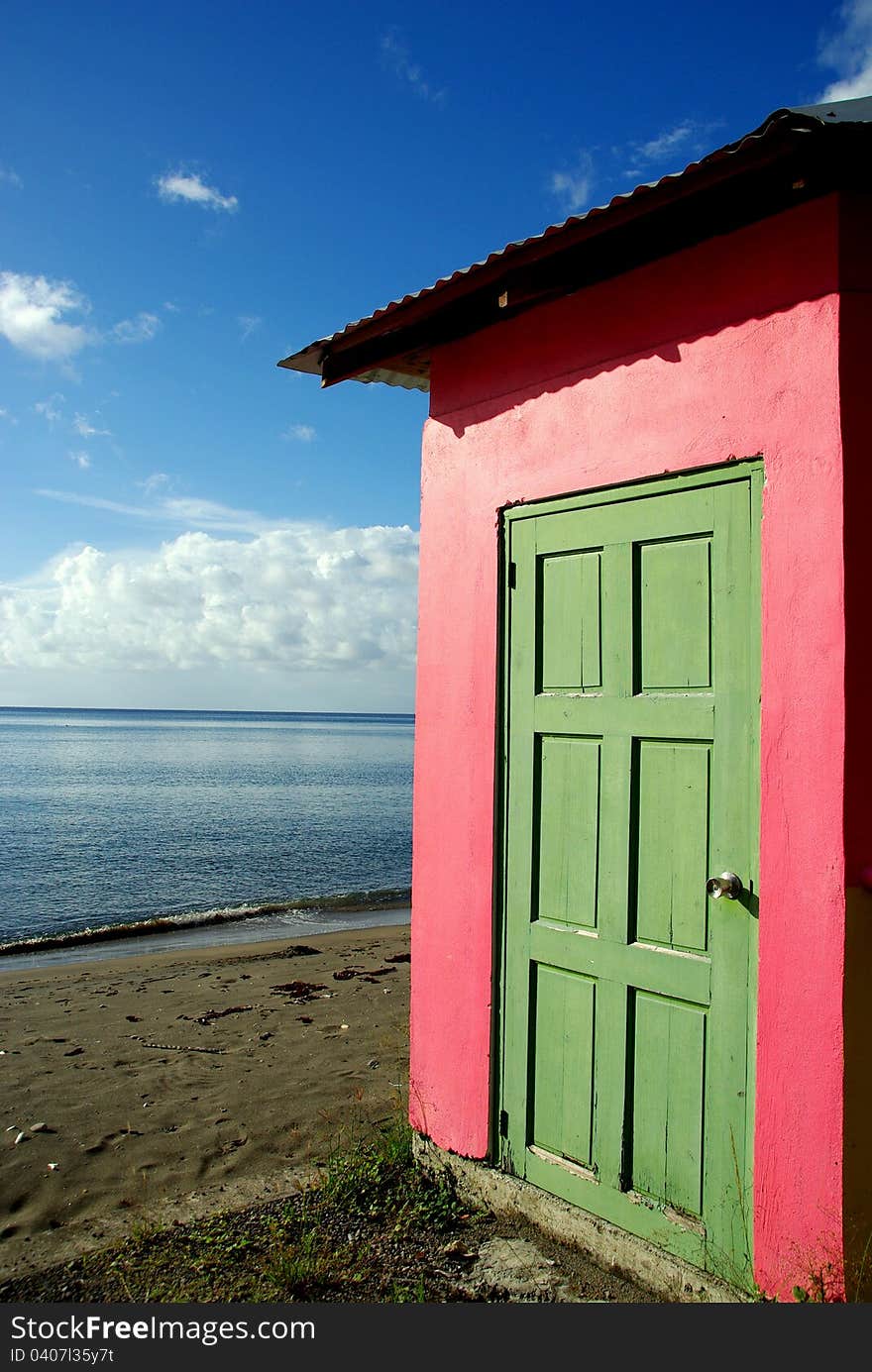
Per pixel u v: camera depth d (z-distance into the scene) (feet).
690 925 9.46
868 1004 8.16
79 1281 10.19
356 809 92.53
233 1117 15.56
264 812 88.89
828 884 8.23
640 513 10.18
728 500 9.30
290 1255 10.41
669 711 9.75
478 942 11.85
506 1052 11.47
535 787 11.28
